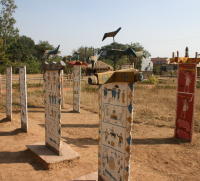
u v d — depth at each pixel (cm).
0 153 608
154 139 773
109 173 400
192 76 735
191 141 744
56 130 553
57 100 543
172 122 1005
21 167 529
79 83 1184
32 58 6331
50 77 575
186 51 780
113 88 386
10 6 3338
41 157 538
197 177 519
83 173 509
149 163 588
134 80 343
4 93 1812
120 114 374
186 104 755
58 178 485
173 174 531
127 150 361
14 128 832
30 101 1453
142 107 1313
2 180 475
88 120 1036
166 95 1834
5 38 3381
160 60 7938
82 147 685
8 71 931
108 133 401
